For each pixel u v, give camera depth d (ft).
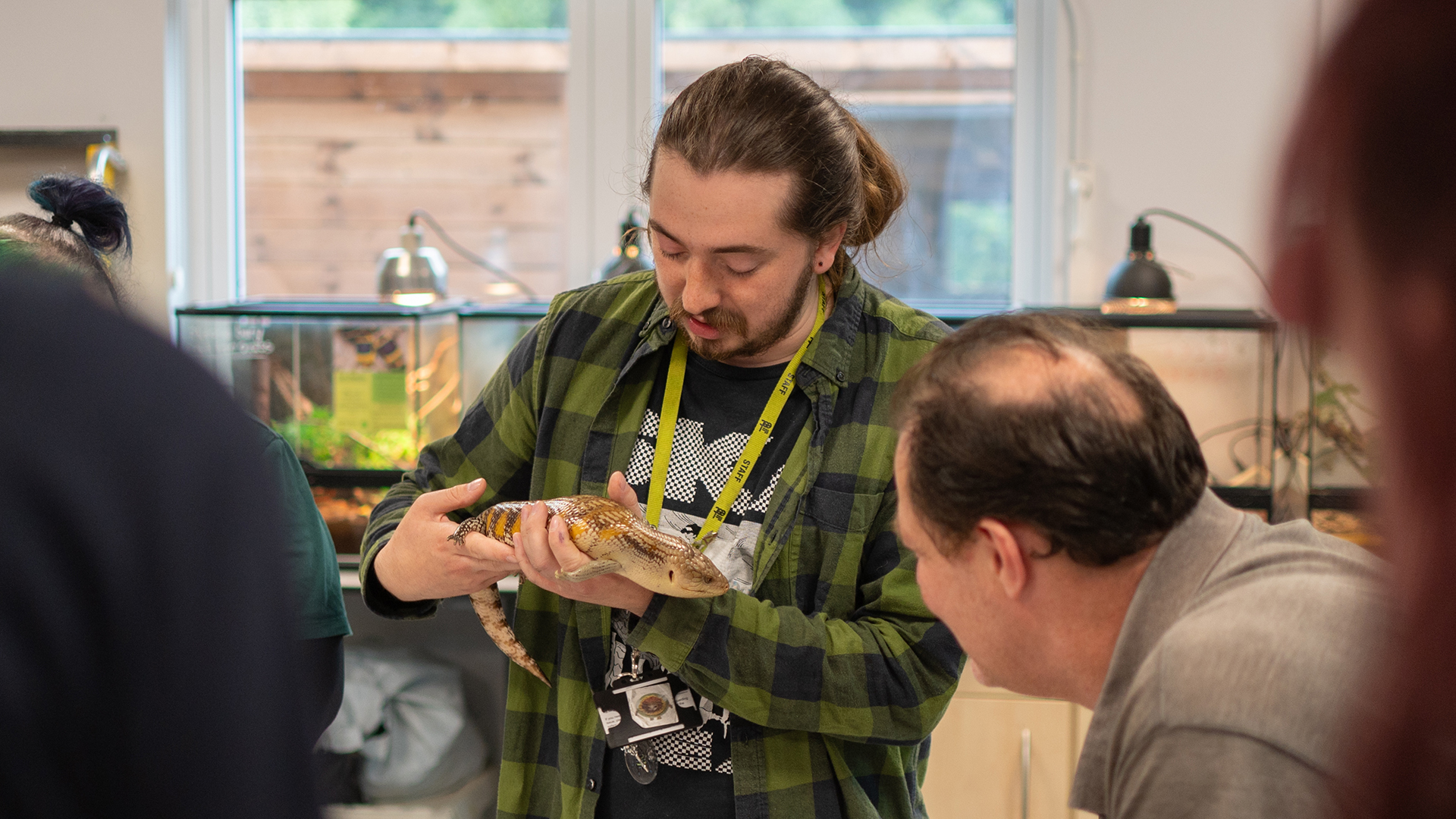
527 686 4.57
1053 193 9.61
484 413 4.75
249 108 10.23
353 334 7.97
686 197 3.77
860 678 3.88
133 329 1.60
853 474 4.17
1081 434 2.68
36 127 9.67
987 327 3.03
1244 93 9.03
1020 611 2.92
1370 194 1.13
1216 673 2.37
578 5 9.93
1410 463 1.17
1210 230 9.14
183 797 1.47
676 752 4.10
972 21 9.76
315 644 4.38
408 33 10.12
